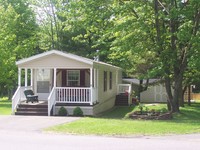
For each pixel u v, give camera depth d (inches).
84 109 1033.5
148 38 1001.5
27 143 519.8
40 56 1063.6
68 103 1038.4
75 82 1190.3
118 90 1583.4
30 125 749.9
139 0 974.4
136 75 1517.0
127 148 480.1
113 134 629.0
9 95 2016.5
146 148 481.7
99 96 1176.2
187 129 686.5
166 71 1002.7
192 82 1370.6
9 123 784.3
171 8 954.1
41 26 1975.9
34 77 1208.2
